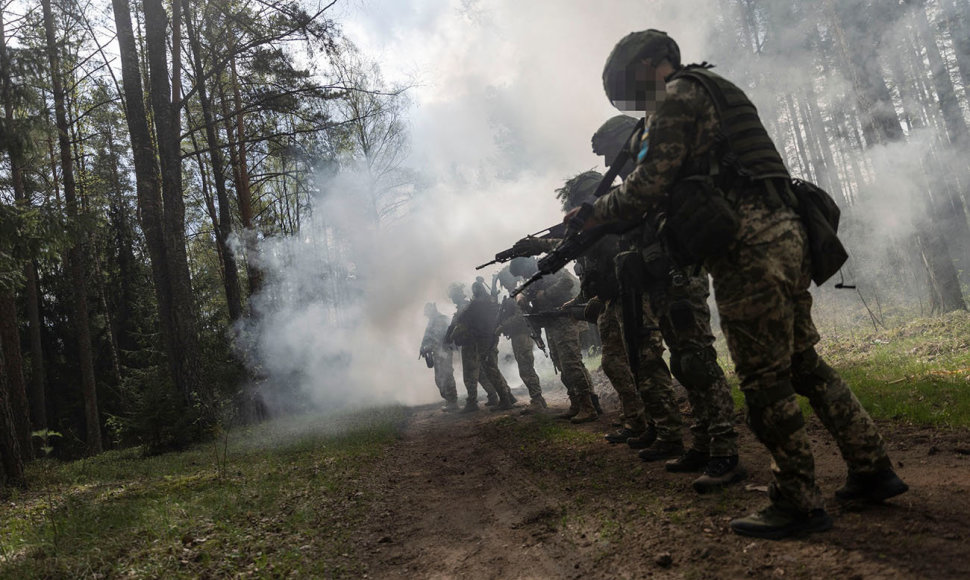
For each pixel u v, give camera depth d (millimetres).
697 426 3283
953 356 6359
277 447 7312
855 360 7375
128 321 25797
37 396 19469
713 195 2061
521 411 7770
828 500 2336
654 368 3803
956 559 1679
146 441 9672
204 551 2975
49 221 7773
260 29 12570
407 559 2742
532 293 6305
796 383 2268
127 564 2855
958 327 8062
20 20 11586
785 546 1986
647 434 4215
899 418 3977
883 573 1674
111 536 3434
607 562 2230
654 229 3010
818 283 2137
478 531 2990
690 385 3074
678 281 2934
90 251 22109
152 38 11281
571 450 4602
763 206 2047
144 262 27859
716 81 2150
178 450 9680
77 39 12289
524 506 3273
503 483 3947
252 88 13578
